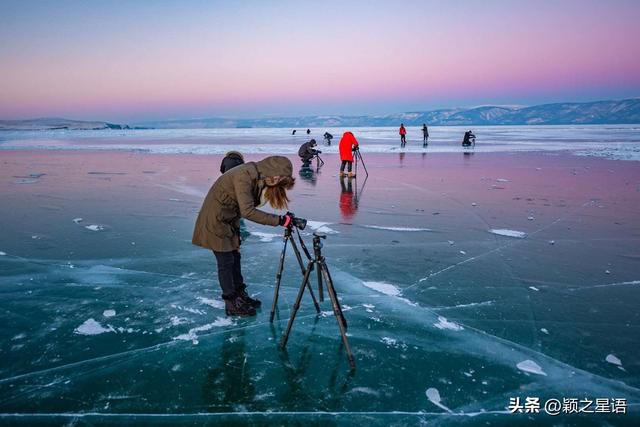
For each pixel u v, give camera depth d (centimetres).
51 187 1118
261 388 262
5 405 246
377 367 285
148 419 235
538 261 505
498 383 269
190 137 5588
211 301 397
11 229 667
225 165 634
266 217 326
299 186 1130
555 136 4662
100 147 3108
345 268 484
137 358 297
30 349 310
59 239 608
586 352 305
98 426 229
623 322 350
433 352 305
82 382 269
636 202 866
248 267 491
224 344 317
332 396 254
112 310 377
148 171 1508
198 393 258
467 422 233
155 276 462
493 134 5791
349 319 358
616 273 462
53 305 387
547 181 1185
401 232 644
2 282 443
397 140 4044
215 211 343
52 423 232
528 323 349
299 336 329
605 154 2094
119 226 689
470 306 383
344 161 1227
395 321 354
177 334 333
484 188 1071
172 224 704
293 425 229
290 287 430
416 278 453
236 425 229
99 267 491
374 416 237
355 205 860
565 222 699
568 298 399
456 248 560
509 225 683
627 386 266
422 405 247
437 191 1030
